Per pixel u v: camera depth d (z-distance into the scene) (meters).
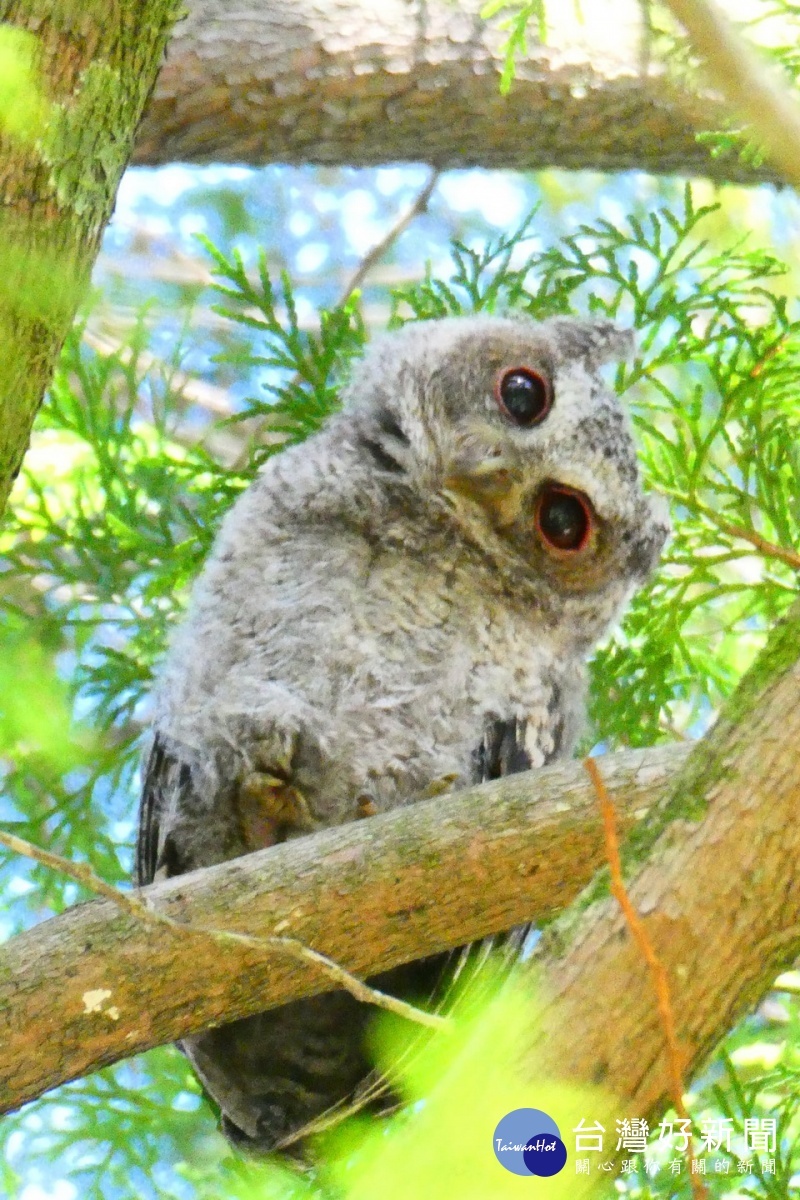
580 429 6.63
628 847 3.87
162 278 11.02
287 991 4.62
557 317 7.26
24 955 4.41
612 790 4.71
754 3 7.50
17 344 3.44
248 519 6.30
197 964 4.48
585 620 6.69
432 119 8.05
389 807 6.02
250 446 7.01
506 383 6.70
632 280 6.97
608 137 8.22
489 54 7.96
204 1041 6.00
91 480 7.68
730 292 6.95
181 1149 6.86
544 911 4.75
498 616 6.29
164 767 6.19
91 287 3.07
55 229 3.58
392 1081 5.60
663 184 11.59
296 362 6.91
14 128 3.36
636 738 7.00
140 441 7.36
